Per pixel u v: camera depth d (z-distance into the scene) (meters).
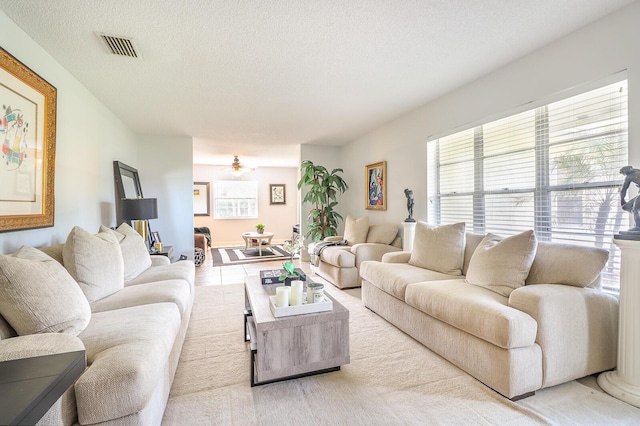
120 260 2.21
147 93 3.14
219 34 2.11
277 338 1.73
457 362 1.98
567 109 2.25
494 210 2.86
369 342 2.37
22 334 1.26
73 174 2.70
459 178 3.26
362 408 1.61
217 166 8.65
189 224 5.13
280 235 9.18
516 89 2.56
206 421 1.52
